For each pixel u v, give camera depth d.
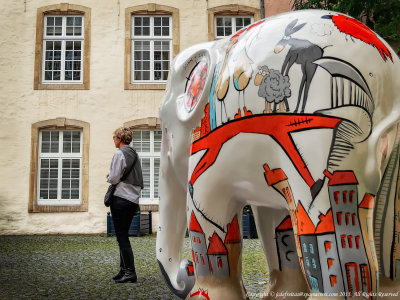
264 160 1.30
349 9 5.69
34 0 13.02
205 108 1.52
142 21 13.47
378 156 1.20
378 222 1.40
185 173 1.87
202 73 1.62
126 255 4.50
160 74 13.35
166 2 13.27
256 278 4.51
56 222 12.22
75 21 13.31
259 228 1.90
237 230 1.62
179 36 13.22
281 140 1.24
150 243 8.91
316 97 1.19
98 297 3.91
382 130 1.20
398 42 5.41
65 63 13.13
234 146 1.37
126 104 12.82
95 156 12.57
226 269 1.60
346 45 1.23
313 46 1.24
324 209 1.16
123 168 4.30
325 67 1.20
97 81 12.85
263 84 1.28
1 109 12.55
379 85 1.23
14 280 4.85
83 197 12.34
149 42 13.43
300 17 1.33
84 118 12.70
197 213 1.57
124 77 12.90
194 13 13.28
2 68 12.69
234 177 1.43
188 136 1.70
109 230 11.37
